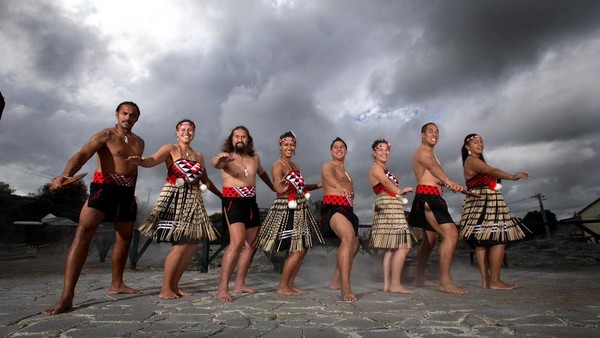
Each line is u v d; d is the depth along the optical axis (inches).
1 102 95.4
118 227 146.4
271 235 159.3
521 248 540.4
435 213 163.8
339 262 143.6
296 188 157.9
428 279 203.6
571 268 293.3
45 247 622.5
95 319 103.7
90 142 127.0
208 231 152.0
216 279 216.5
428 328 91.4
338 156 164.4
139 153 143.9
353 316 107.0
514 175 156.6
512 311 111.3
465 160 180.2
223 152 155.6
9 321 100.7
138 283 190.9
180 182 146.0
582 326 92.2
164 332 88.7
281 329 91.3
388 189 165.0
